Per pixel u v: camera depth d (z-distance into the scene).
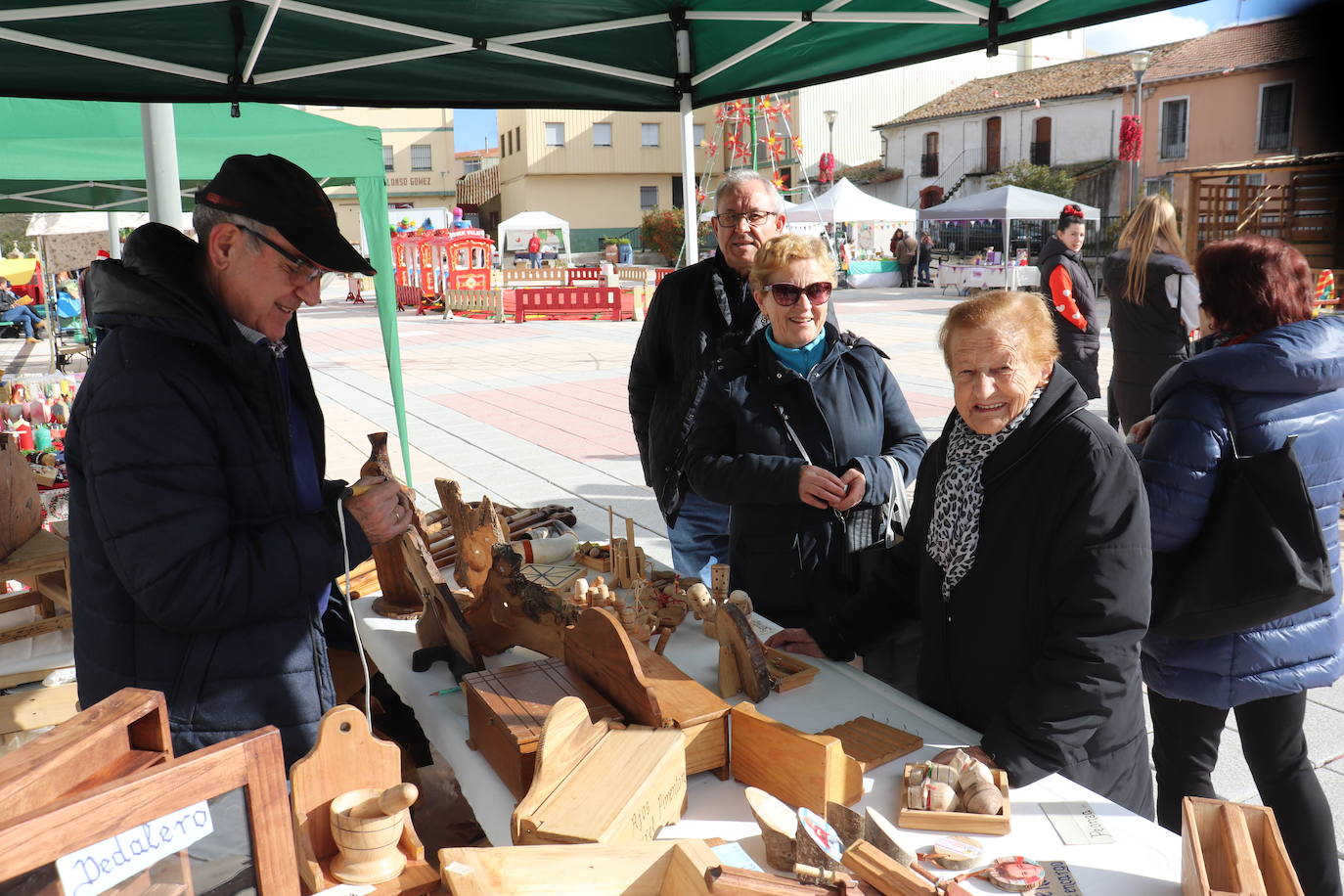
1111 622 1.62
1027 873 1.30
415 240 28.27
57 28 3.02
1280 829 2.27
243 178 1.66
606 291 22.67
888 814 1.51
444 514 2.96
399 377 5.63
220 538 1.62
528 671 1.82
